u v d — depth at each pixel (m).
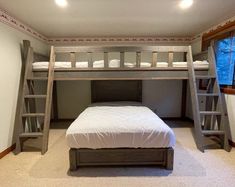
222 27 3.10
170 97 4.58
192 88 2.84
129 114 2.71
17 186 1.84
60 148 2.80
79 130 2.07
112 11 2.60
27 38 3.26
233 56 2.91
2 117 2.52
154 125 2.15
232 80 2.95
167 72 2.96
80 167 2.21
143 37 4.34
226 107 2.95
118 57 4.34
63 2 2.26
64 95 4.50
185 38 4.38
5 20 2.56
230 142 2.88
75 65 2.92
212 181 1.90
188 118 4.50
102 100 4.31
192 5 2.40
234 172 2.07
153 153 2.13
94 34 4.02
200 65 3.05
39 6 2.38
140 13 2.70
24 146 2.88
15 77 2.83
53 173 2.08
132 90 4.31
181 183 1.87
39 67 3.00
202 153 2.57
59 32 3.79
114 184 1.86
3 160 2.41
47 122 2.72
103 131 2.06
